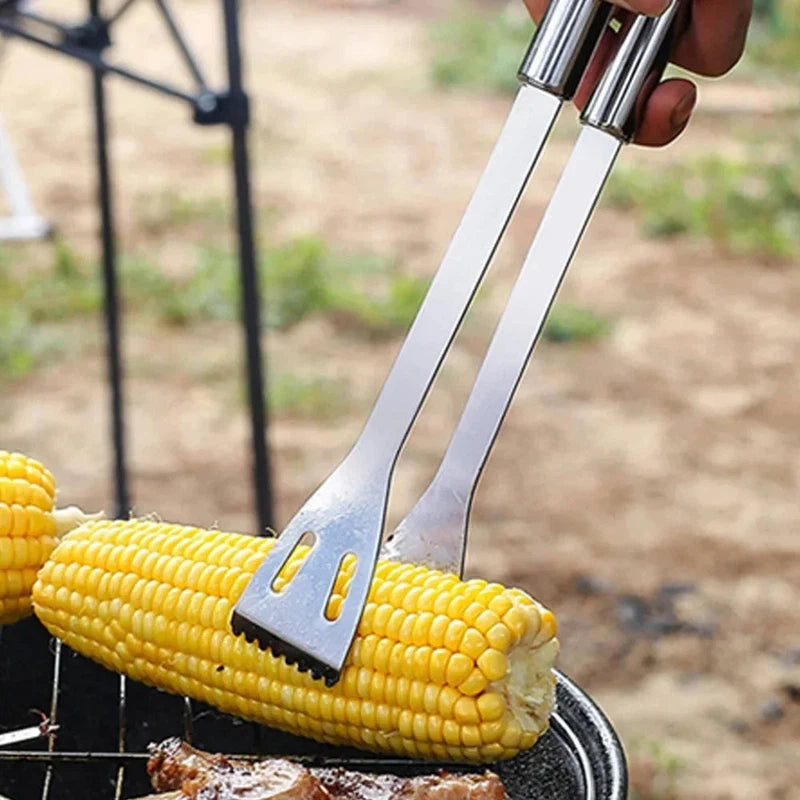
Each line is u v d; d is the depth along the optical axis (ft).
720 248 10.22
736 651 5.72
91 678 2.84
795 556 6.45
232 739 2.79
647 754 5.05
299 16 16.02
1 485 2.78
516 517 6.80
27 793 2.71
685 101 2.72
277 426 7.68
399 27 15.75
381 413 2.54
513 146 2.56
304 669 2.51
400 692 2.54
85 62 4.40
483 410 2.61
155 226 10.43
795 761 5.05
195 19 15.52
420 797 2.45
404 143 12.41
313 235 10.34
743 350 8.70
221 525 6.70
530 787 2.58
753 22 14.64
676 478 7.20
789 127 12.43
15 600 2.80
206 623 2.65
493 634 2.50
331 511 2.54
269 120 12.86
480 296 9.32
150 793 2.72
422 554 2.62
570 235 2.59
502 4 16.14
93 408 7.89
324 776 2.48
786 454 7.48
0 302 9.06
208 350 8.59
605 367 8.42
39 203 10.75
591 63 2.79
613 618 5.94
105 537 2.74
